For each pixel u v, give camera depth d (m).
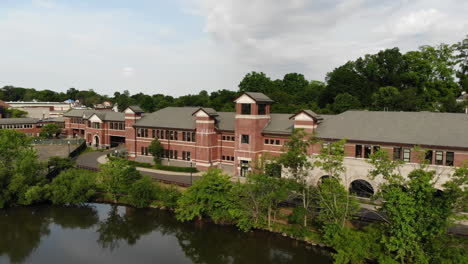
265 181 33.66
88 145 83.94
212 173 37.03
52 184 44.00
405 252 26.11
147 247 33.59
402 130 39.75
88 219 40.75
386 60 87.81
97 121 80.81
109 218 40.94
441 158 36.12
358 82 86.00
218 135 56.88
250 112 49.81
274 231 34.56
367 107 76.94
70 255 31.88
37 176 45.75
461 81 76.50
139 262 30.58
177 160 60.12
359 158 40.44
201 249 33.06
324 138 42.75
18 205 44.41
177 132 59.62
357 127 42.81
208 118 54.53
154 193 42.53
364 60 94.31
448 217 24.39
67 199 42.09
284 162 34.66
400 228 25.17
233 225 36.88
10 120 96.25
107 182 43.59
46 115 130.38
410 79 79.69
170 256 31.81
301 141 36.12
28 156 45.34
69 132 95.06
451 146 34.97
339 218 30.28
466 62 73.62
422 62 75.50
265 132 50.31
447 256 24.34
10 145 45.34
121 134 78.50
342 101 77.44
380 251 27.16
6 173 43.06
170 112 65.81
